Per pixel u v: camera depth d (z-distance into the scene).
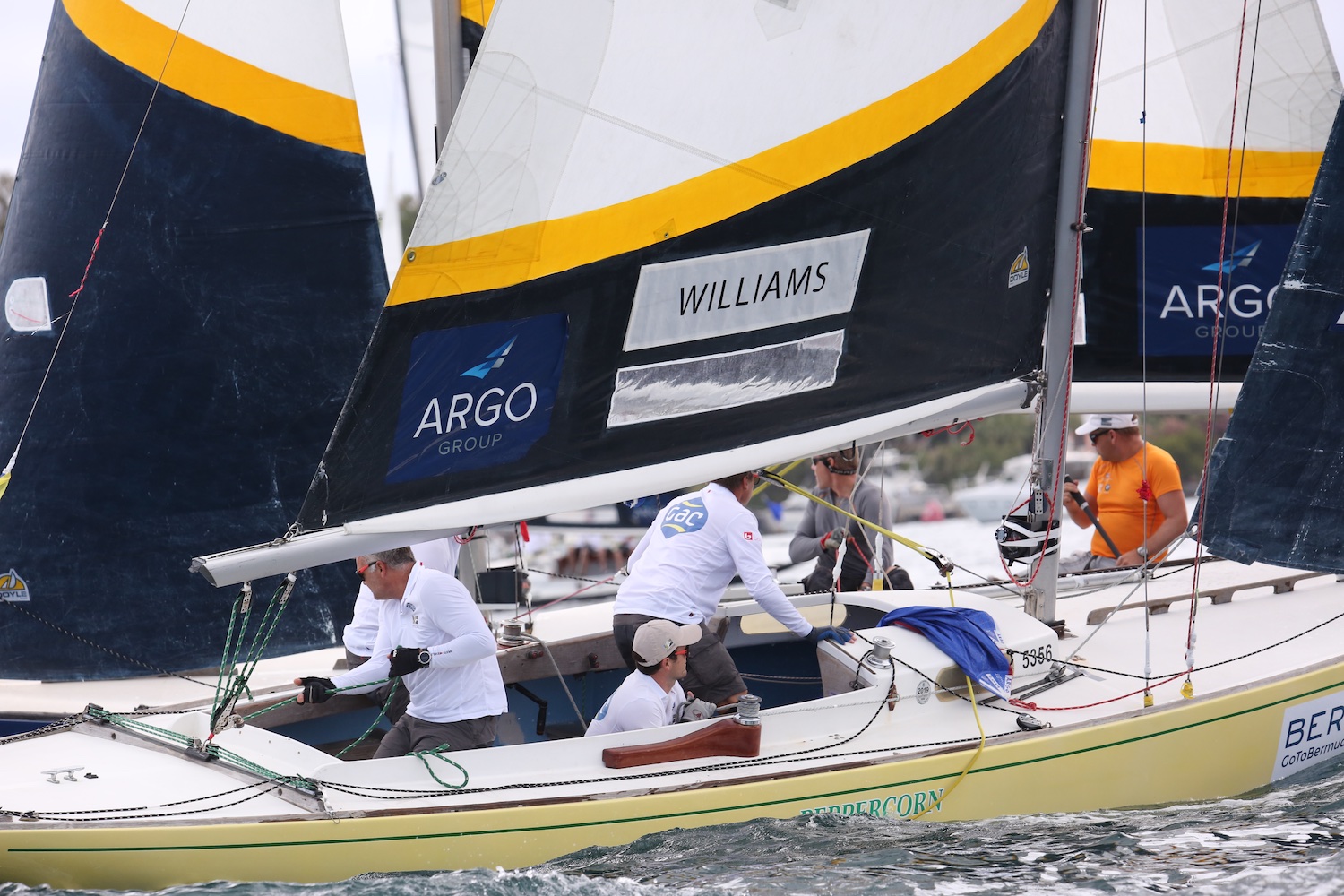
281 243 21.84
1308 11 23.53
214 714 14.95
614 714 15.59
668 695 15.70
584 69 14.41
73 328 21.09
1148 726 16.39
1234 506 17.81
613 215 14.99
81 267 21.17
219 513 21.69
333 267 22.14
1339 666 18.19
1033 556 18.94
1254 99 23.86
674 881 13.23
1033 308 18.33
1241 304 24.42
